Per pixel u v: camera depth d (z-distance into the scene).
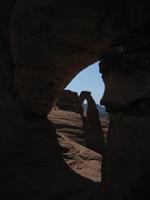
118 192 7.20
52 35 12.38
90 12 9.98
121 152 7.44
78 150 18.70
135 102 7.11
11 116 16.72
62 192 11.38
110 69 8.38
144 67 6.96
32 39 13.19
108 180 7.81
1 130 16.12
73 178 14.05
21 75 15.70
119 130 7.70
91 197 10.47
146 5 7.22
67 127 24.20
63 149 17.81
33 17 12.22
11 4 14.73
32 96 16.67
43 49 13.45
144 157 6.56
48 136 17.61
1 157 14.81
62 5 10.62
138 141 6.86
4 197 10.35
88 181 14.02
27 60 14.50
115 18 9.04
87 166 17.39
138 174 6.64
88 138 25.52
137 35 7.48
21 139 16.22
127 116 7.45
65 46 12.73
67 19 11.02
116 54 8.18
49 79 15.66
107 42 10.62
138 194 6.50
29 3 12.11
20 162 14.85
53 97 17.22
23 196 10.63
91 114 29.08
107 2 9.09
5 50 16.03
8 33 15.45
